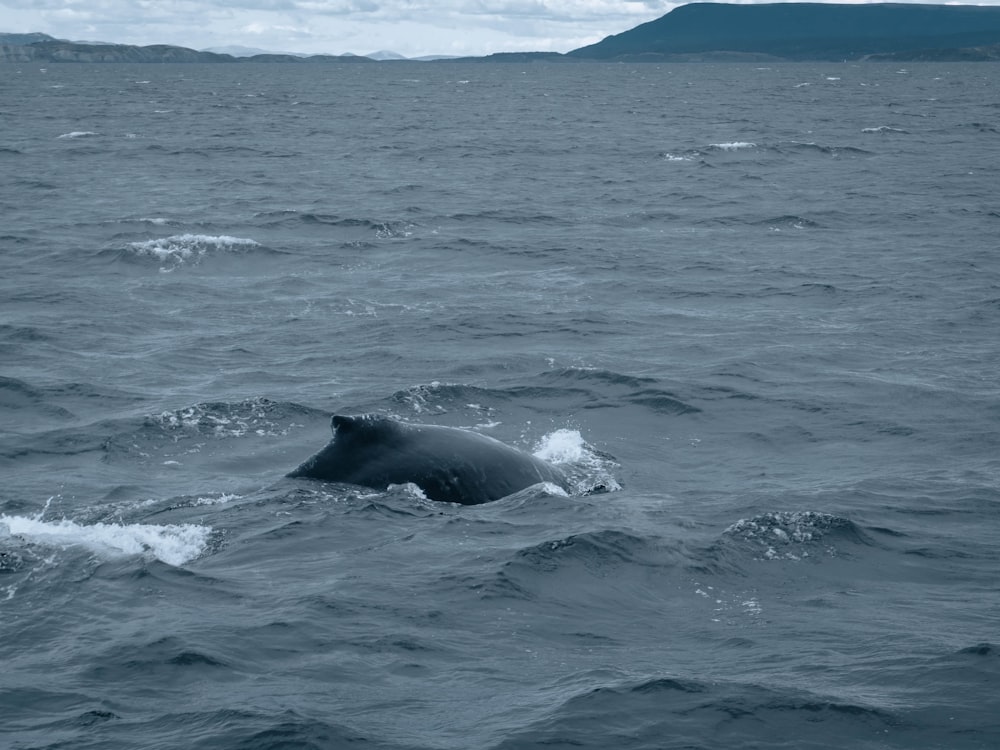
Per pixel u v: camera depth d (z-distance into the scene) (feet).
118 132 410.52
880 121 482.28
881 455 85.30
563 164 311.88
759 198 236.43
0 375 102.89
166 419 90.33
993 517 70.49
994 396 99.40
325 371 107.55
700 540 64.80
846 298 141.69
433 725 44.19
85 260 161.79
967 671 48.37
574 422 93.40
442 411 94.94
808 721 44.45
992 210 214.28
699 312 135.23
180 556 62.13
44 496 73.97
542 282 152.35
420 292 144.87
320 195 240.73
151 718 44.65
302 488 71.51
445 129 451.94
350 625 53.26
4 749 42.14
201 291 144.97
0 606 55.16
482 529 66.13
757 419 94.22
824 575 60.95
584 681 47.67
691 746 42.80
